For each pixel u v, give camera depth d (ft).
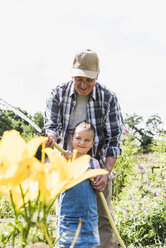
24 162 1.75
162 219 14.51
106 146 9.90
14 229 2.18
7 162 1.83
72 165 2.10
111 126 9.83
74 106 9.56
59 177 2.00
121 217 14.88
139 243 13.96
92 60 8.89
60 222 8.21
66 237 7.98
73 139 8.81
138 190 17.60
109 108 9.76
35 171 1.91
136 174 21.97
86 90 8.96
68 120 9.61
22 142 1.88
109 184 10.21
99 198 10.00
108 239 10.17
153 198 15.79
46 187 1.97
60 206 8.29
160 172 19.20
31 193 2.14
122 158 22.12
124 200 16.83
